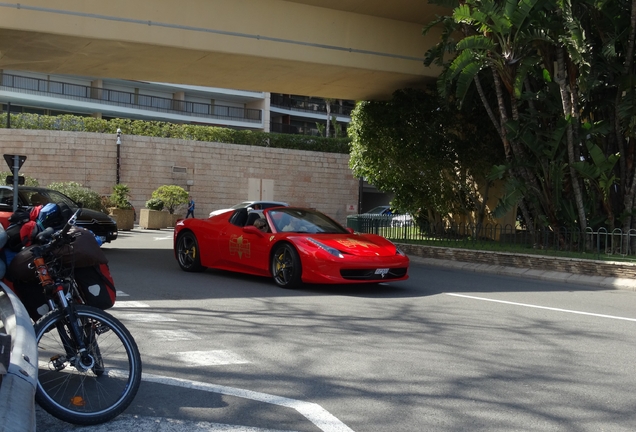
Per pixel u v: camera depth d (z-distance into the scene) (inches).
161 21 611.5
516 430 153.3
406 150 768.3
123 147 1445.6
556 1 542.3
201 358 215.5
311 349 231.6
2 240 155.2
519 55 574.9
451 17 605.9
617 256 527.8
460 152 756.0
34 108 1930.4
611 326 288.5
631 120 555.8
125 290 368.2
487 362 218.1
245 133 1571.1
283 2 662.5
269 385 186.4
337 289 390.3
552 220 614.2
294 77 744.3
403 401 174.1
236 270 422.9
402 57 718.5
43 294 163.9
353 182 1644.9
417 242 689.6
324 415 160.9
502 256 566.3
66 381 154.6
